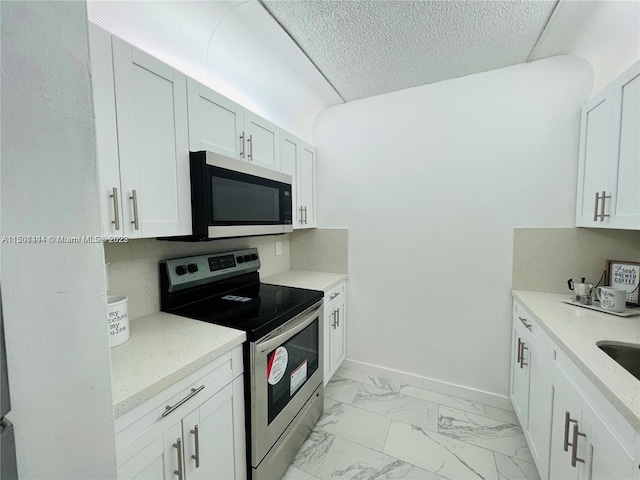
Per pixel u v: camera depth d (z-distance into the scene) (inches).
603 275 64.9
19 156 15.0
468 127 76.1
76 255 17.6
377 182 88.7
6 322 14.4
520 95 70.1
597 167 57.2
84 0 18.2
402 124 84.2
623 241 63.6
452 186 78.9
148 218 41.4
